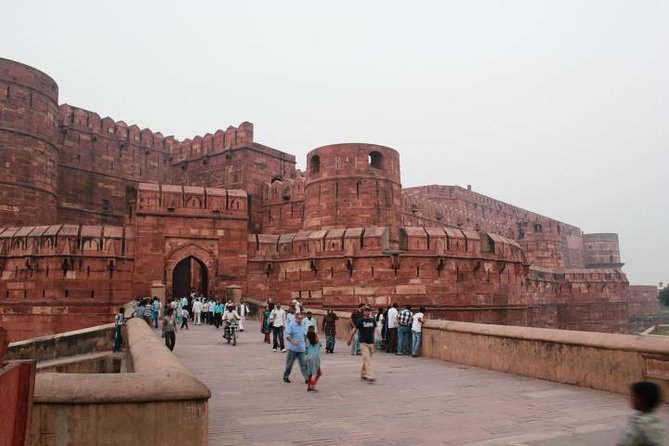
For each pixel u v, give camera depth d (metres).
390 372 11.84
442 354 14.08
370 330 10.84
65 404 4.70
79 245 28.02
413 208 46.94
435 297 28.80
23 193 34.31
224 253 30.62
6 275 27.92
